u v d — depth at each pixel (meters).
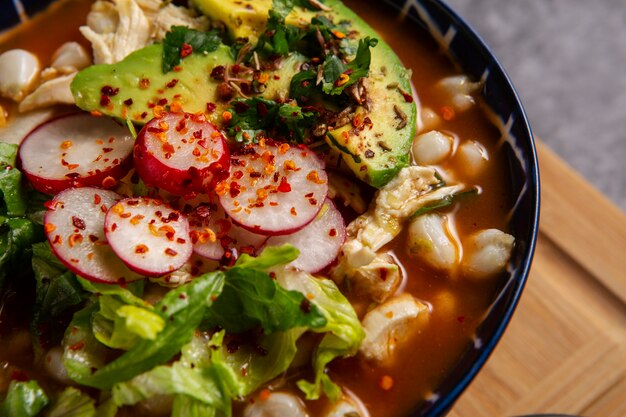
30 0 0.31
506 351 0.29
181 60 0.28
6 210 0.26
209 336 0.24
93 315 0.24
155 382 0.22
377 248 0.26
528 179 0.26
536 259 0.31
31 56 0.30
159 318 0.22
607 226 0.32
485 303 0.25
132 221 0.24
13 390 0.23
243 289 0.23
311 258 0.25
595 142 0.46
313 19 0.28
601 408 0.28
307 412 0.24
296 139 0.27
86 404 0.23
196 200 0.25
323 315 0.23
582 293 0.30
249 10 0.29
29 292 0.25
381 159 0.26
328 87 0.27
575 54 0.49
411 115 0.27
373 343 0.24
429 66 0.30
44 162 0.26
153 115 0.27
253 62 0.28
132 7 0.30
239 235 0.25
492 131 0.28
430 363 0.24
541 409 0.28
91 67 0.28
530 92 0.47
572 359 0.29
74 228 0.24
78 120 0.27
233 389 0.23
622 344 0.29
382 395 0.24
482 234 0.26
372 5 0.31
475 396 0.29
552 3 0.50
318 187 0.25
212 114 0.27
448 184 0.27
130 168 0.26
